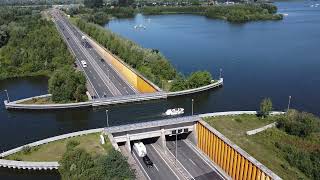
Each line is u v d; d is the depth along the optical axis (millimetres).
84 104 174750
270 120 135000
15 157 118750
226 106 175375
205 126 128125
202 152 131000
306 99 177875
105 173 94000
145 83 199000
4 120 167750
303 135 122188
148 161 122625
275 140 119312
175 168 119500
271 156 108938
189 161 124375
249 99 182250
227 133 123438
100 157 102312
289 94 185375
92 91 193625
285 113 135000
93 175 90688
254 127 128625
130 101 181625
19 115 174000
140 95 183500
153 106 181000
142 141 140750
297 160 107062
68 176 94750
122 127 129375
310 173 102875
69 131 154000
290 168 104312
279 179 94062
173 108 173875
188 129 137000
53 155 118688
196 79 197750
